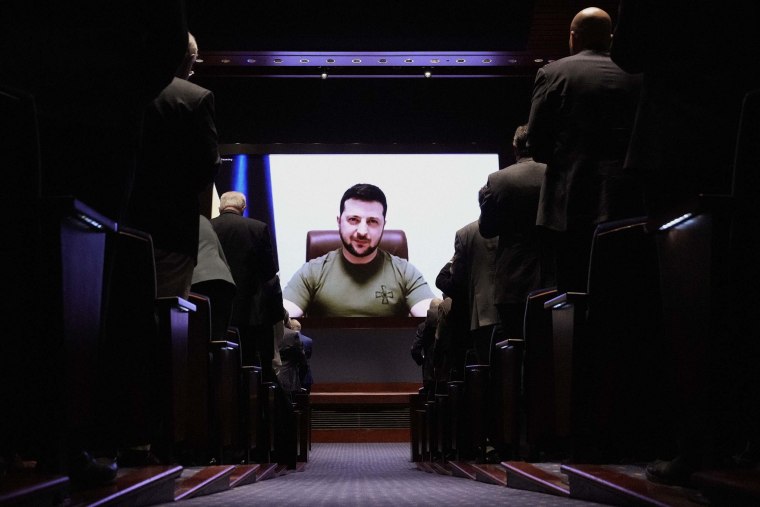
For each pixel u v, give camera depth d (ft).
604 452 8.51
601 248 8.01
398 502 7.72
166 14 6.56
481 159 36.63
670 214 5.83
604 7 28.02
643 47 6.64
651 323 8.07
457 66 32.76
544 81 10.98
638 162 6.71
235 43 28.58
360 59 30.09
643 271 8.02
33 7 6.36
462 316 17.97
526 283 13.80
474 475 13.12
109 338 7.91
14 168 5.15
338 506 7.20
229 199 17.60
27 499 4.32
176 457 9.64
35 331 5.27
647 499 5.58
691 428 5.81
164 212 10.66
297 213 37.47
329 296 37.96
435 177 37.29
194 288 13.69
